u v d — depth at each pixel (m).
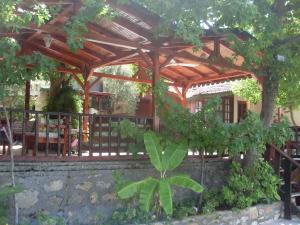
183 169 7.98
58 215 6.55
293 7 7.97
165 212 6.71
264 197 8.34
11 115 6.43
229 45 8.02
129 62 11.16
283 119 7.67
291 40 7.92
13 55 5.19
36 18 5.43
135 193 6.77
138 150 7.18
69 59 11.66
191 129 7.02
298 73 8.19
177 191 7.79
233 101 16.22
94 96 17.89
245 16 6.27
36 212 6.35
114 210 7.07
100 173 6.98
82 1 6.26
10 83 5.45
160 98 7.13
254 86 12.30
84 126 11.46
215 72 11.86
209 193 8.07
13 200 6.07
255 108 16.27
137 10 6.96
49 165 6.49
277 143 7.79
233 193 7.98
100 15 6.38
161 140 7.11
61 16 6.89
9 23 5.27
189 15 6.41
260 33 7.19
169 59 8.21
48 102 12.23
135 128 7.12
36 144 6.59
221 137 6.91
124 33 8.35
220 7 6.36
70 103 11.76
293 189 9.23
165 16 6.68
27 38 9.40
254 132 7.12
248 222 7.89
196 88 17.20
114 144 8.98
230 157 8.47
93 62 11.30
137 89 16.56
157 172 7.61
